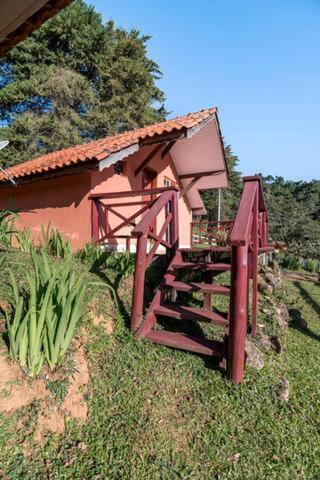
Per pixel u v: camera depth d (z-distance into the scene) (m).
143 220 3.45
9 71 18.80
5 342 2.32
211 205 34.25
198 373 2.80
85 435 2.12
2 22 2.36
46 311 2.17
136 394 2.51
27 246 4.62
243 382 2.74
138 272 3.25
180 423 2.32
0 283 3.05
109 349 2.94
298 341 4.46
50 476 1.79
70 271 2.94
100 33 19.97
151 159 7.43
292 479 2.00
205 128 6.98
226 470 2.00
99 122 18.78
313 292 8.46
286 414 2.53
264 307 4.73
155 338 3.08
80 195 5.85
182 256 4.80
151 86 21.95
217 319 3.02
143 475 1.90
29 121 16.95
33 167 6.76
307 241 20.62
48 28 18.59
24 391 2.11
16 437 1.89
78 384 2.42
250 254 3.86
